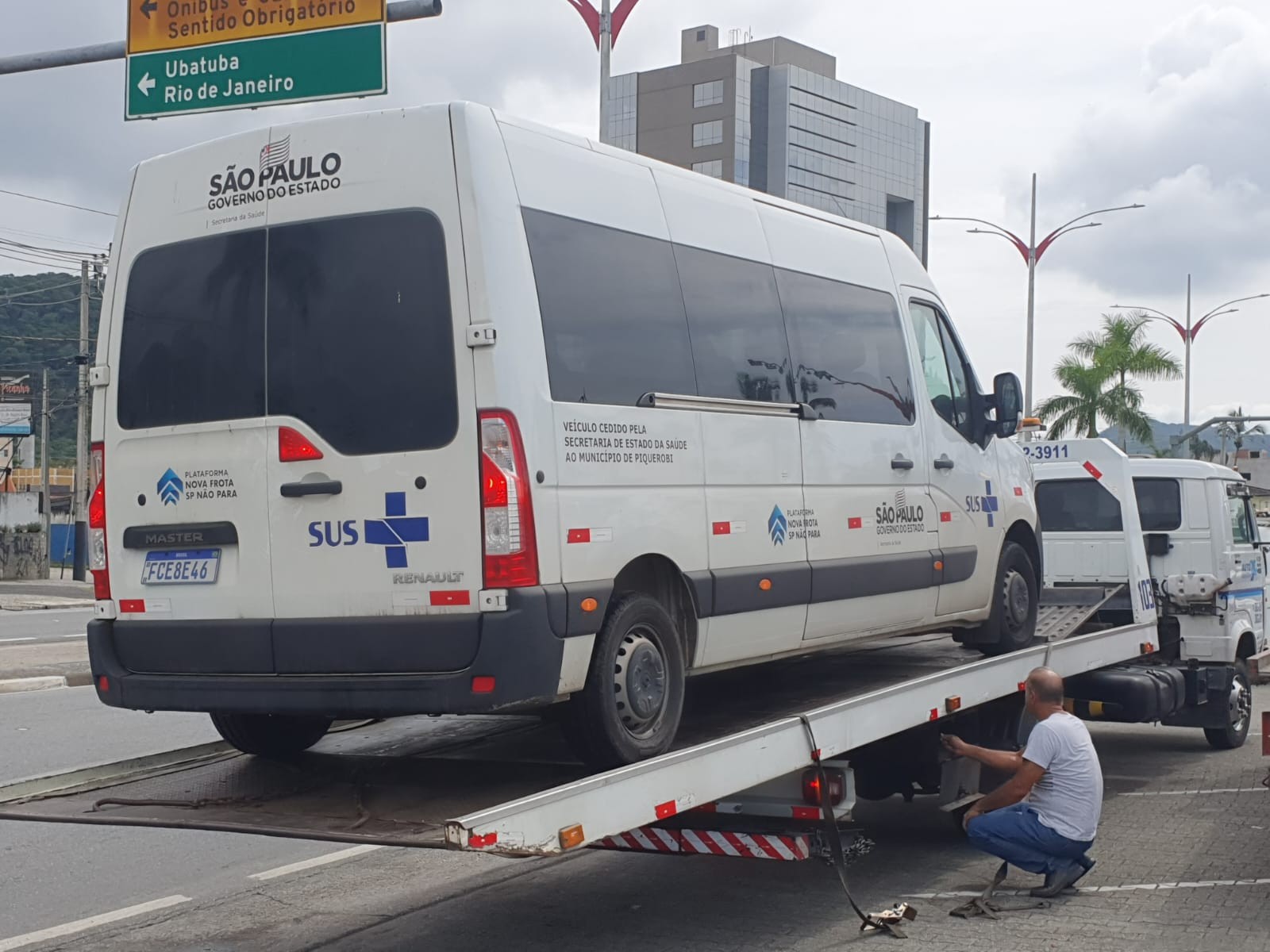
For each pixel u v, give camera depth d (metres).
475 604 5.44
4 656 18.12
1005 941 6.47
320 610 5.73
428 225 5.63
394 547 5.58
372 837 5.00
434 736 7.15
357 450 5.67
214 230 6.11
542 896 7.32
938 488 8.73
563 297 5.87
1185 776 11.16
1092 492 11.64
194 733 12.15
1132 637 10.81
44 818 5.57
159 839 8.70
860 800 9.10
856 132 100.62
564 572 5.64
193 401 6.07
